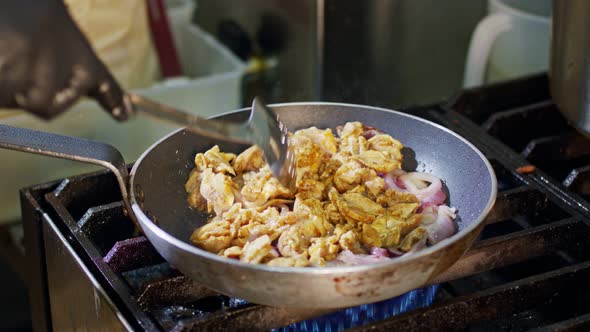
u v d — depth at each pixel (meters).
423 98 1.60
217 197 1.04
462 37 1.57
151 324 0.93
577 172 1.11
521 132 1.26
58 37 0.84
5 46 0.82
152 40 1.70
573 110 1.15
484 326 0.99
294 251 0.97
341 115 1.14
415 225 1.02
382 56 1.54
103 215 1.06
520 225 1.11
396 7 1.50
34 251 1.11
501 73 1.47
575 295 1.00
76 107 1.47
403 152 1.12
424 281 0.90
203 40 1.75
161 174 1.05
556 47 1.16
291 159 1.02
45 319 1.14
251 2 1.70
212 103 1.60
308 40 1.53
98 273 0.99
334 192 1.04
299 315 0.94
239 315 0.93
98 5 1.53
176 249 0.90
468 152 1.05
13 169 1.48
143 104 0.89
